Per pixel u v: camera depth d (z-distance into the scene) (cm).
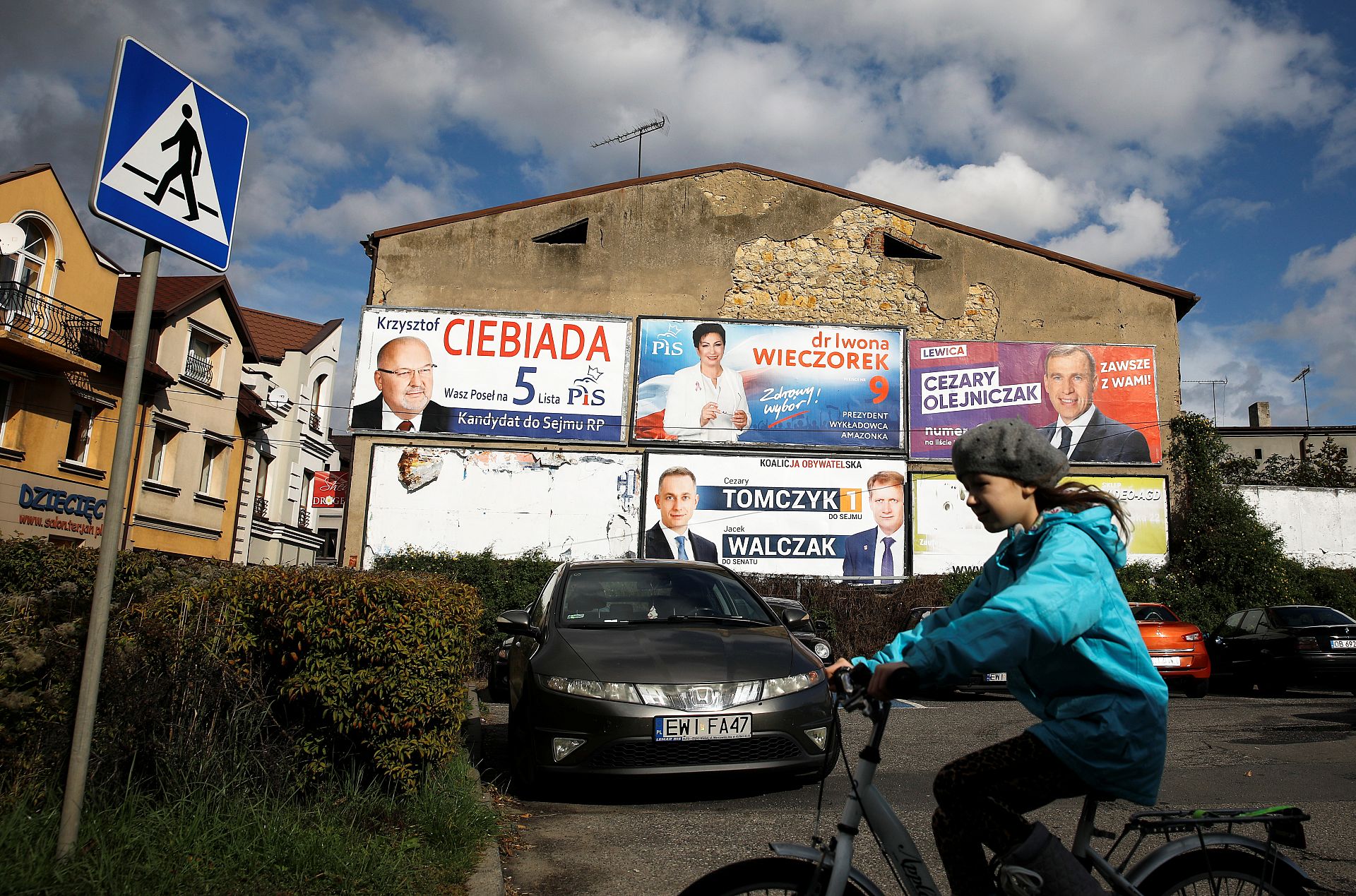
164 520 2328
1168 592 1919
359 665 435
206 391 2505
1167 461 2094
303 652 435
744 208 2228
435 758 454
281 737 424
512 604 1628
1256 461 3822
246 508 2719
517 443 2048
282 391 3023
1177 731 873
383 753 435
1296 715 1006
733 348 2092
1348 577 2022
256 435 2784
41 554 504
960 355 2114
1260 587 1941
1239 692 1450
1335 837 476
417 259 2175
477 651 1487
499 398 2056
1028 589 193
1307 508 2175
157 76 345
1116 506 212
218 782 387
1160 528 2014
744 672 552
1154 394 2097
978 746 768
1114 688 201
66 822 309
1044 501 217
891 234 2217
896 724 920
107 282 2142
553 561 1859
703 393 2072
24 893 279
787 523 2014
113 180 324
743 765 529
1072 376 2103
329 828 373
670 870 414
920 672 195
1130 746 197
